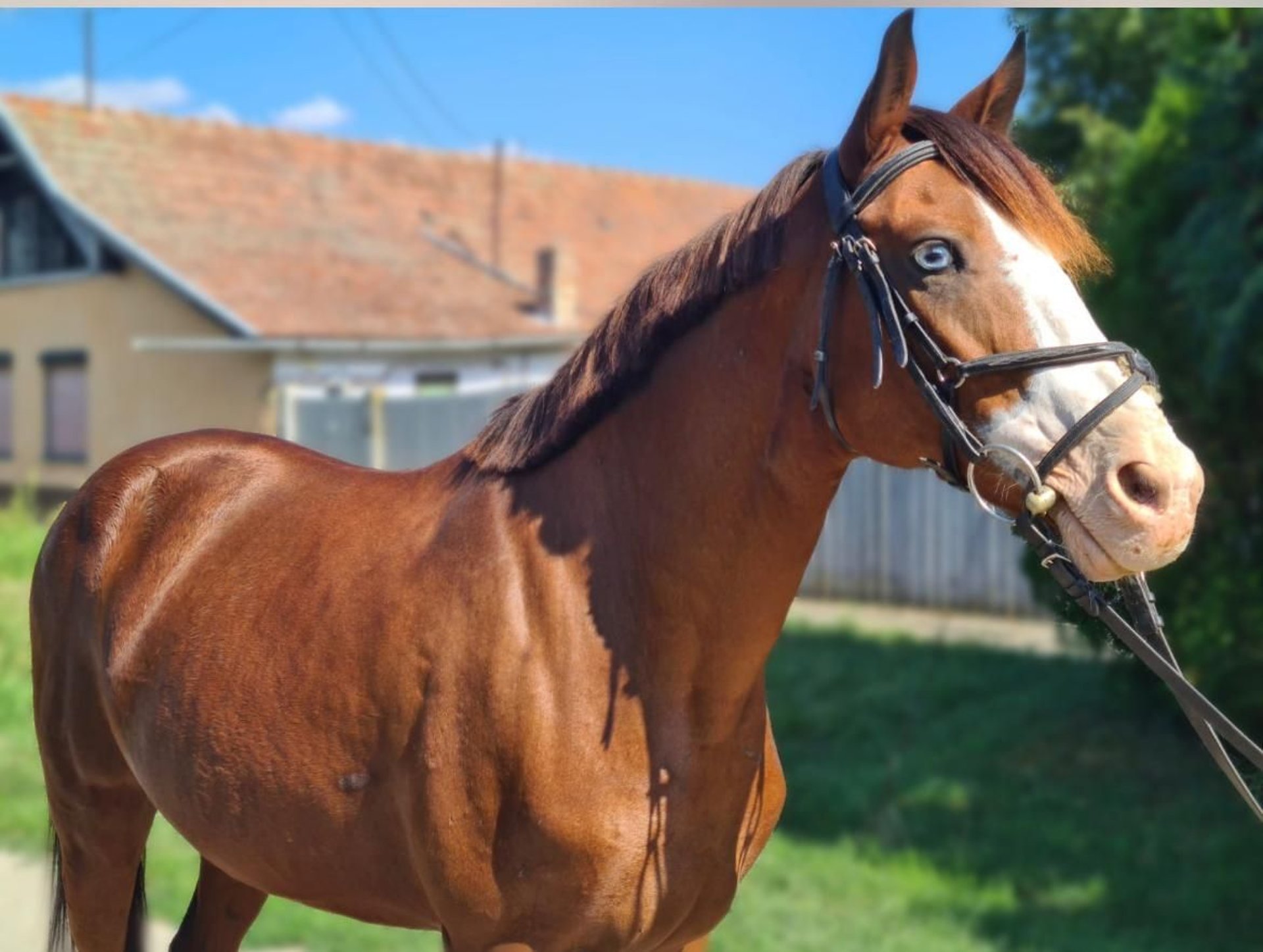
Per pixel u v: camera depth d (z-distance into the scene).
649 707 1.96
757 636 1.99
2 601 8.97
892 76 1.76
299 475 2.55
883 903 4.49
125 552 2.61
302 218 16.62
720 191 24.67
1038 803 5.53
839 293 1.81
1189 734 6.22
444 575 2.06
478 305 15.88
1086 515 1.61
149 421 14.49
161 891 4.41
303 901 2.29
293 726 2.12
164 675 2.35
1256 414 5.04
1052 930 4.24
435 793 1.96
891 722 6.88
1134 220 5.31
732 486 1.95
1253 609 5.06
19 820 5.11
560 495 2.07
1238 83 4.96
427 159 20.38
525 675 1.93
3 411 17.02
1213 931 4.23
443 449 11.00
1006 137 1.95
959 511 10.29
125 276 14.69
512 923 1.96
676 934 2.07
